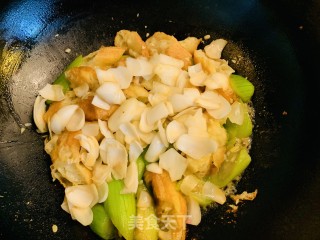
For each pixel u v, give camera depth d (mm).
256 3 252
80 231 211
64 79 237
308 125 224
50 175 221
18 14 247
